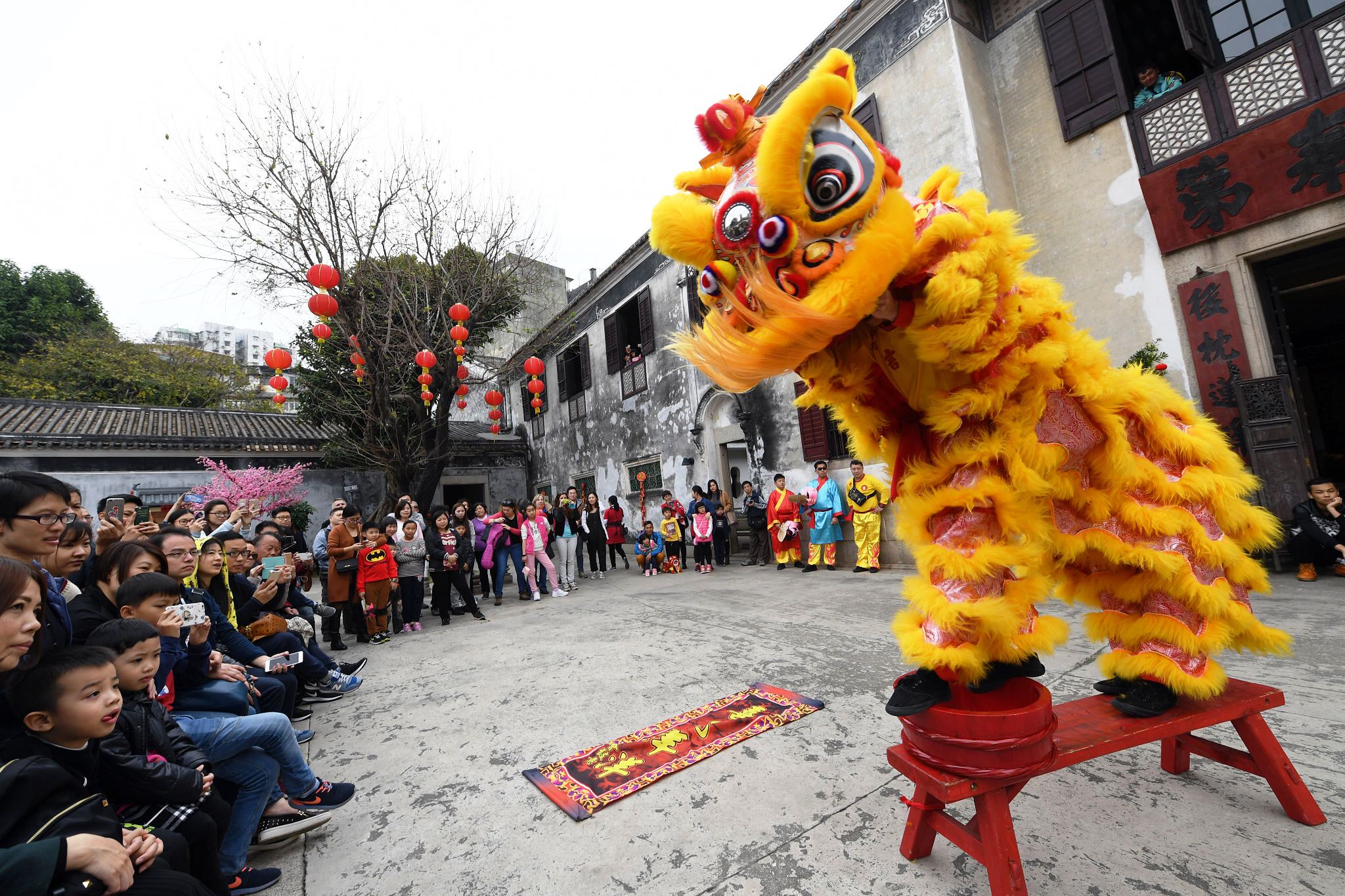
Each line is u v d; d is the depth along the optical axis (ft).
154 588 7.43
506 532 27.35
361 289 31.40
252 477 41.45
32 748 4.85
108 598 7.59
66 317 68.74
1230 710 6.12
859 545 26.13
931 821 5.97
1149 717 5.93
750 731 9.57
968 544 4.77
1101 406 5.53
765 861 6.40
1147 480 5.70
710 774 8.37
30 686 4.81
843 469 28.27
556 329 47.83
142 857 4.72
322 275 20.76
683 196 4.91
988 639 4.65
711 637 16.16
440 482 57.77
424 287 33.60
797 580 25.53
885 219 4.29
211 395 68.90
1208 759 7.74
